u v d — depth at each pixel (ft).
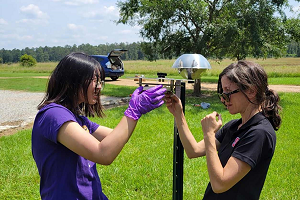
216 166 4.67
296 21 39.40
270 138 4.64
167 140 17.75
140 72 99.66
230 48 39.75
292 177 12.66
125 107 29.01
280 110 5.17
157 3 37.81
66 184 4.50
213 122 4.94
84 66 4.77
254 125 4.81
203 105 28.48
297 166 13.99
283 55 42.42
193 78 6.43
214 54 41.39
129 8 40.50
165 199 10.84
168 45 40.45
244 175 4.57
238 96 4.94
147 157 14.89
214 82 67.00
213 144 4.84
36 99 37.60
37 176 12.70
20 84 56.08
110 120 22.94
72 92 4.80
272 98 5.01
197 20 37.11
